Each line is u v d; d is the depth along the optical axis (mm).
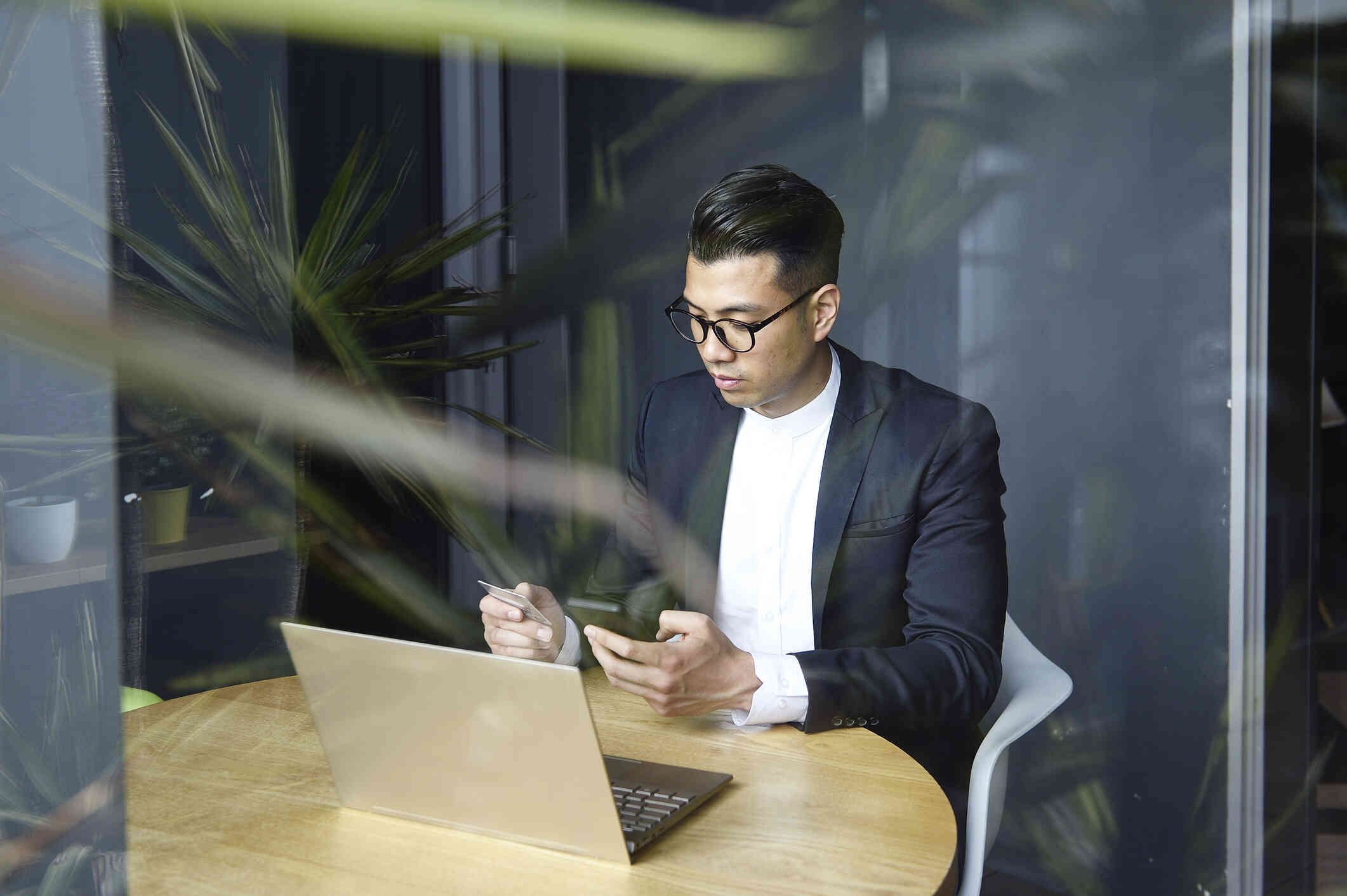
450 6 1813
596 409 2029
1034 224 1675
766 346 1132
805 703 914
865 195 1834
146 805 778
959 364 1747
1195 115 1494
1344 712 1504
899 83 1797
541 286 1967
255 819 751
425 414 1788
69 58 1083
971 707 1003
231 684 1453
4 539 1086
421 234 1744
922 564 1147
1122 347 1595
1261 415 1465
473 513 1888
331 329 1537
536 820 687
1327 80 1431
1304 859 1499
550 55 1934
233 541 1415
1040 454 1677
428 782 719
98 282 1135
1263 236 1443
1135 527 1603
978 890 906
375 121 1737
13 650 1083
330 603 1663
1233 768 1519
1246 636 1493
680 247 2010
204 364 1321
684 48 1926
